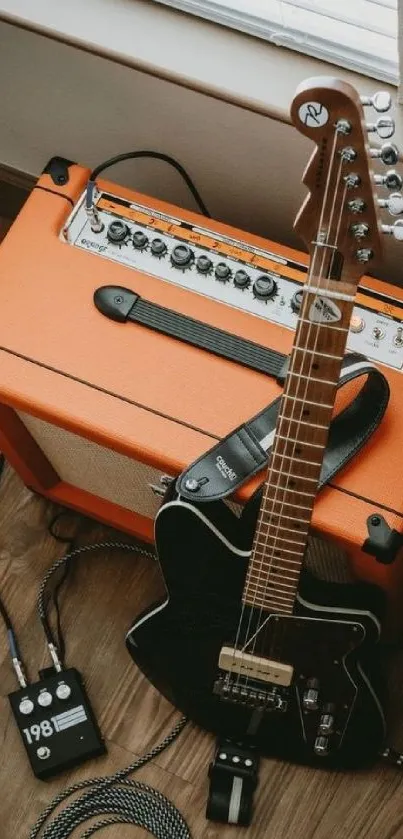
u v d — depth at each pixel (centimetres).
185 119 128
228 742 138
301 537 103
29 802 140
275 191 135
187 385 108
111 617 150
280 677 119
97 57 123
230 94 114
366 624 110
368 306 111
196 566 110
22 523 156
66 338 111
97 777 141
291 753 134
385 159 75
